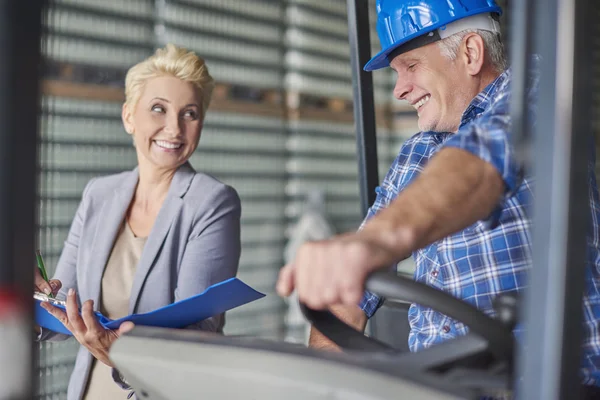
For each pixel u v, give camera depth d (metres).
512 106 1.06
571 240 0.88
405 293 1.03
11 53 0.68
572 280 0.88
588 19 0.90
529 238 1.76
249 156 5.73
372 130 2.29
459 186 1.15
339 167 6.51
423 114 2.09
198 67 2.27
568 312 0.88
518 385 1.00
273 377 0.92
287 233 6.07
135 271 2.21
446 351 1.07
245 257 5.74
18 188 0.69
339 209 6.50
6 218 0.69
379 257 1.03
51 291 2.19
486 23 2.00
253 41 5.71
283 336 5.95
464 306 1.08
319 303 1.01
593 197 1.74
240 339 1.03
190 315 1.77
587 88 0.90
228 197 2.24
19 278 0.70
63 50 4.43
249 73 5.71
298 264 1.02
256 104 5.74
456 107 2.04
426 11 2.00
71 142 4.47
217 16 5.43
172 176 2.29
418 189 1.15
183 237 2.18
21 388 0.71
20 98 0.69
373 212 2.24
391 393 0.86
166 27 5.07
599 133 6.84
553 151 0.89
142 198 2.30
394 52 2.09
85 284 2.21
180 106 2.25
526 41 1.03
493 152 1.19
